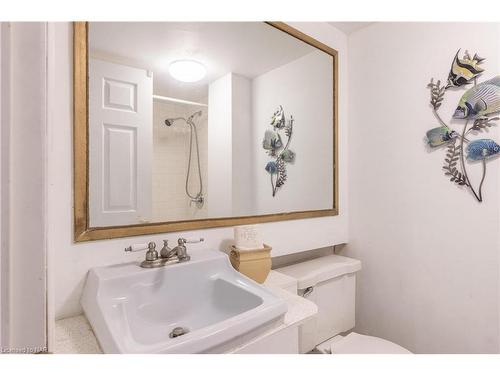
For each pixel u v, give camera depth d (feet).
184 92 3.33
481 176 3.68
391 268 4.69
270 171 4.21
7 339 0.91
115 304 2.31
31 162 0.94
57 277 2.45
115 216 2.81
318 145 4.85
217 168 3.63
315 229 4.78
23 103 0.93
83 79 2.58
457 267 3.92
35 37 0.96
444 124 4.03
